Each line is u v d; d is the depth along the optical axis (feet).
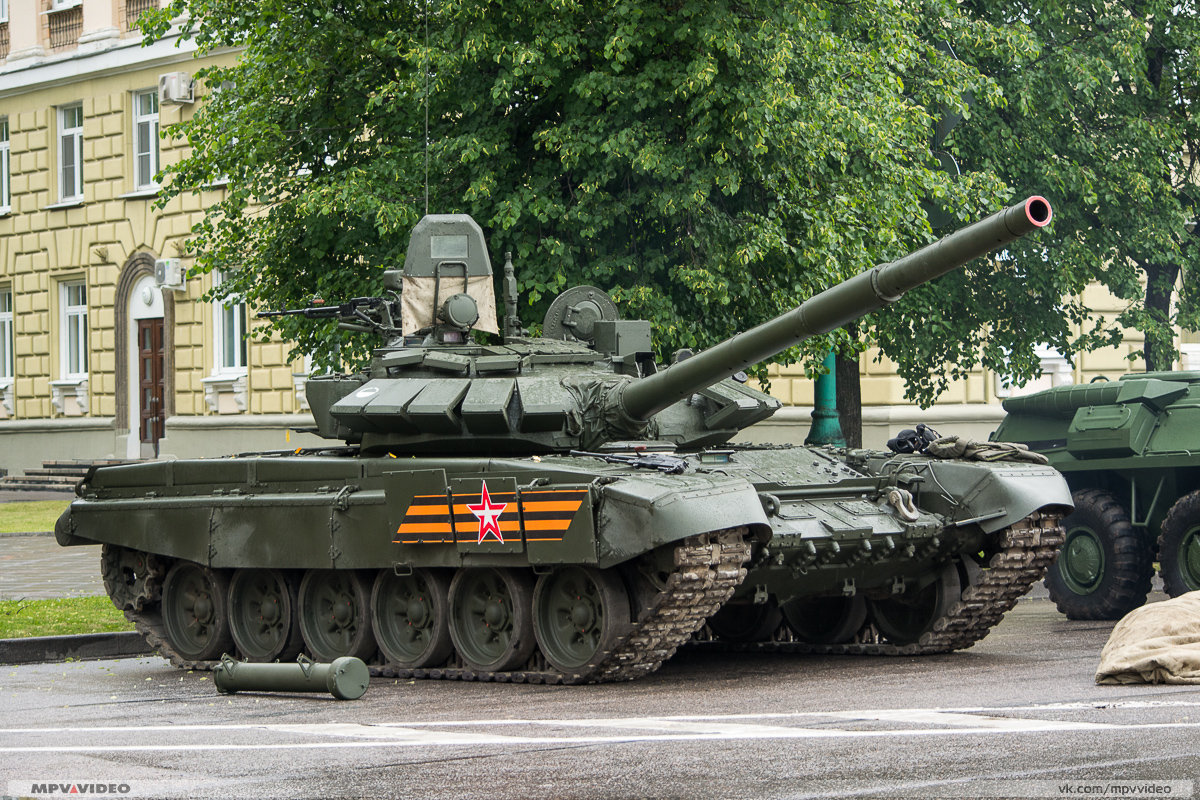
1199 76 91.56
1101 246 92.48
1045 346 112.27
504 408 47.73
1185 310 95.86
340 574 51.85
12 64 146.82
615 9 63.21
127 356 139.23
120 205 138.41
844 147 68.23
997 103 80.43
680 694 41.91
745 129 63.57
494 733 34.60
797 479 49.60
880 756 30.09
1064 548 64.23
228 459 54.44
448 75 65.77
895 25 72.54
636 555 42.34
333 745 33.27
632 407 47.93
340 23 70.69
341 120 72.54
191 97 130.93
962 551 50.93
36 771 30.81
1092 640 54.60
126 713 40.52
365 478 49.80
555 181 66.33
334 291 70.49
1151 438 62.69
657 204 63.82
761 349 43.42
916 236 74.90
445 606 48.26
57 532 59.00
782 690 42.27
